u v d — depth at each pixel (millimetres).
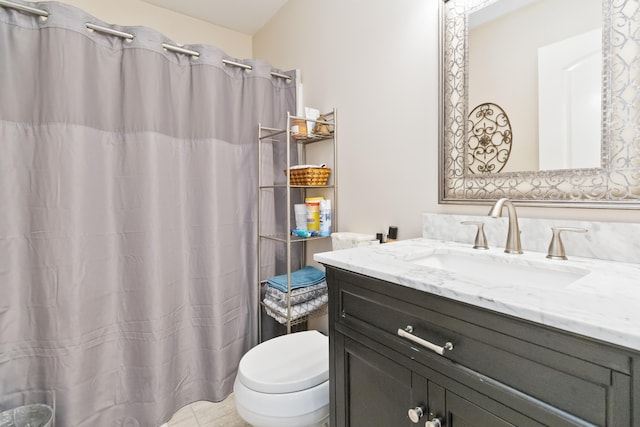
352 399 932
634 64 799
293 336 1445
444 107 1198
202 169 1672
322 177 1678
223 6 2102
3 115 1258
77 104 1340
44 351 1312
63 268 1315
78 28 1339
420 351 730
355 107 1597
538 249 970
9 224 1278
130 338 1509
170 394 1583
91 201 1403
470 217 1137
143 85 1476
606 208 844
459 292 626
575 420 499
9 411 1266
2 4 1220
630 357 447
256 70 1839
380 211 1486
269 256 1931
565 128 916
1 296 1265
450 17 1175
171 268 1605
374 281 833
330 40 1732
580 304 543
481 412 621
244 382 1116
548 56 943
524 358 557
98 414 1415
